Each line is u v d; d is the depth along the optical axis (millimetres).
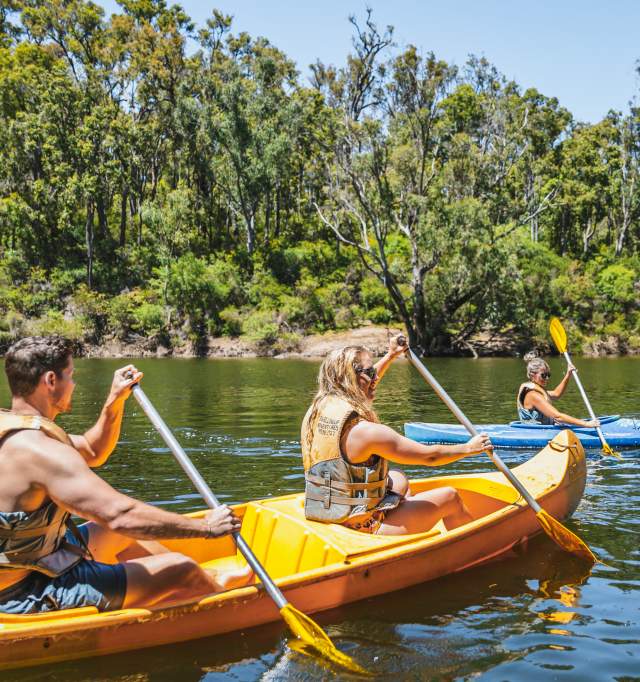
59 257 39906
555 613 3309
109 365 26281
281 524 3711
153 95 42594
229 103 38844
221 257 40094
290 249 40250
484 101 32344
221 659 2855
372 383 3713
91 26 44750
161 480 6016
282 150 39312
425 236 30016
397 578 3529
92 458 3270
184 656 2863
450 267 30797
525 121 33156
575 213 44812
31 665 2686
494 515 4023
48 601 2701
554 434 7395
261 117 40062
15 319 34938
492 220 32094
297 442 8055
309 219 44000
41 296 37281
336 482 3588
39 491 2547
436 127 30578
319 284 38562
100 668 2760
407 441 3516
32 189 39281
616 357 32156
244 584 3455
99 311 35750
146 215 37281
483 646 2986
